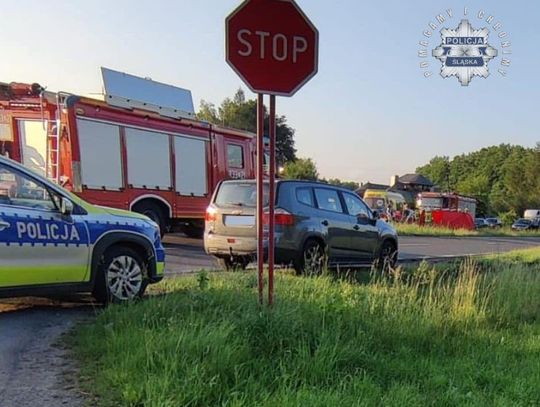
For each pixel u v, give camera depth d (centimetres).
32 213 601
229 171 1587
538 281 923
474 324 684
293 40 543
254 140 1673
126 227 689
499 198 9025
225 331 459
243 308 544
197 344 434
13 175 596
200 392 373
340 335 525
